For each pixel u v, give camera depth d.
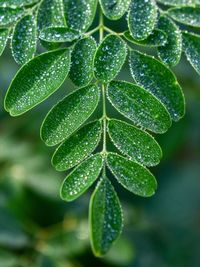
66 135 0.19
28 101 0.19
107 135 0.20
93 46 0.20
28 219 0.34
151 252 0.36
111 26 0.21
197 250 0.38
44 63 0.19
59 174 0.35
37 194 0.34
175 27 0.20
